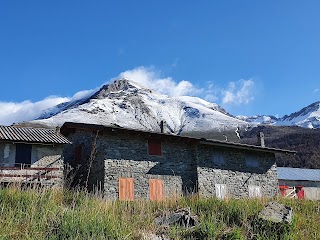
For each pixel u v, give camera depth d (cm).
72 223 877
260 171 2880
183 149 2614
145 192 2373
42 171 2200
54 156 2288
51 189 1162
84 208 1027
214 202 1286
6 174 1920
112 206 1116
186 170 2577
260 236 1056
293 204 1514
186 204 1278
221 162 2711
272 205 1218
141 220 1053
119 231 901
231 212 1178
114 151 2356
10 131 2316
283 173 4116
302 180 3994
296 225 1166
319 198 1919
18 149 2212
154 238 959
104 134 2369
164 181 2464
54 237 828
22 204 970
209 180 2608
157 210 1205
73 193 1302
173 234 997
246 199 1488
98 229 879
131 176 2359
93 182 2380
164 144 2548
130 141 2430
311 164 6788
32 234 834
